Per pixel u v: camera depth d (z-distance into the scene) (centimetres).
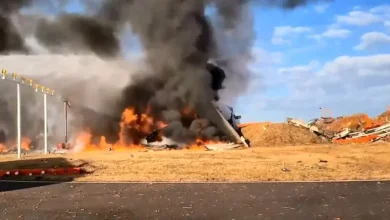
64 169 2025
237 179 1752
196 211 1131
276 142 3353
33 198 1384
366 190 1429
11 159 2672
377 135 3584
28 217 1087
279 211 1112
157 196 1385
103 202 1291
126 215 1098
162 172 1961
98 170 2067
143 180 1772
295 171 1909
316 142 3419
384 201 1228
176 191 1485
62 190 1551
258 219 1023
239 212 1109
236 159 2334
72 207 1216
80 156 2689
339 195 1341
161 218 1053
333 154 2447
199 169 2025
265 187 1543
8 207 1228
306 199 1283
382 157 2283
